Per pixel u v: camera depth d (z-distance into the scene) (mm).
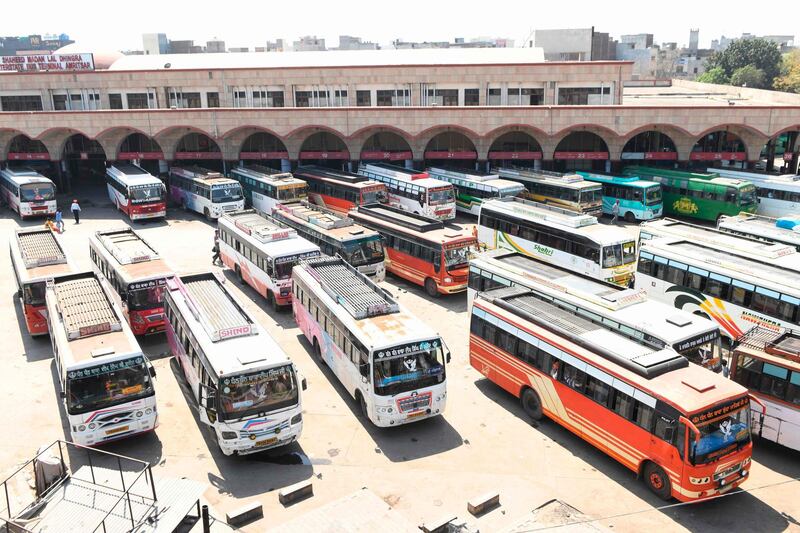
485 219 33719
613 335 16625
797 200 38312
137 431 15992
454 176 43094
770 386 16141
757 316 21328
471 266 24203
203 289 21281
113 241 26250
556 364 16828
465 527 12500
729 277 22156
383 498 14461
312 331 21594
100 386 15492
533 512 12930
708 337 17219
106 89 51531
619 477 15266
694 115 43438
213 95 51562
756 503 14344
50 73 51125
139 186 40812
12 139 48219
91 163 59188
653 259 25031
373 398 16500
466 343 23234
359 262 26688
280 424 15461
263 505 14133
